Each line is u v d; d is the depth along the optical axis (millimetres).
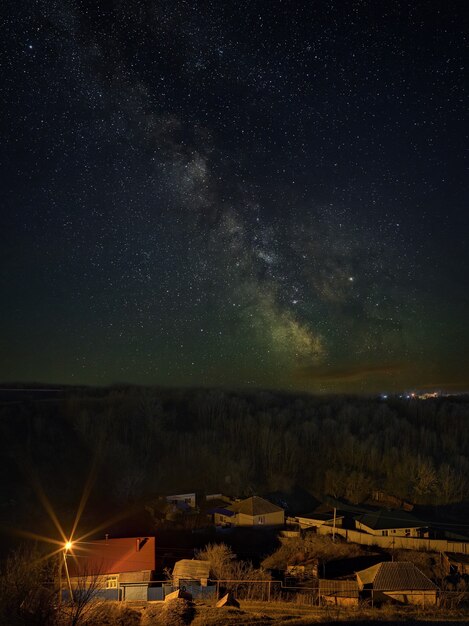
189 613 23562
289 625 22156
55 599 20438
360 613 24922
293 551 40781
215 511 49094
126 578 28781
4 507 45906
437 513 52844
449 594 29953
